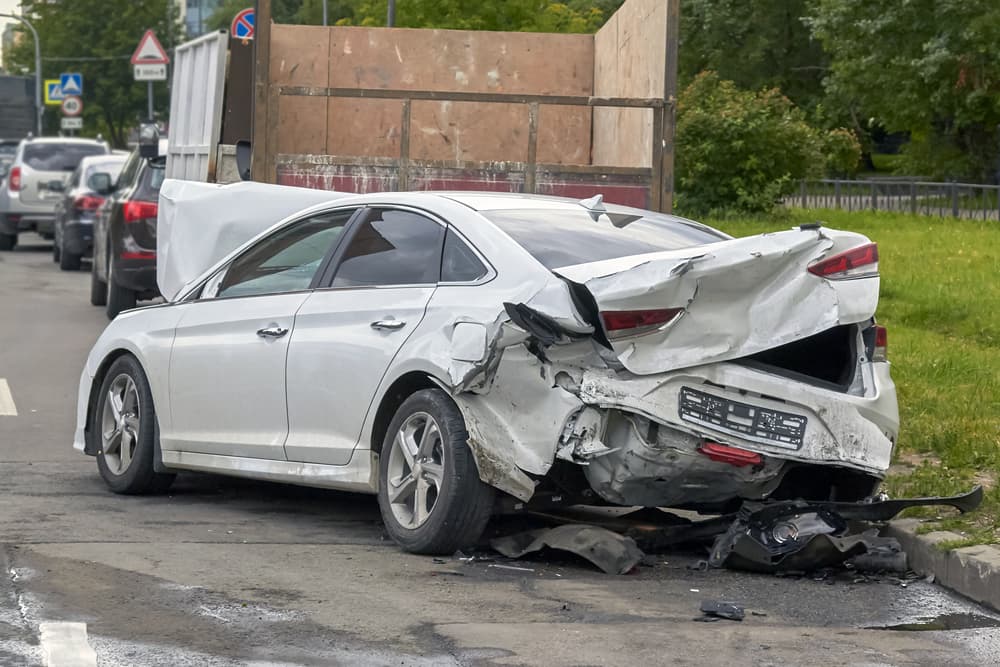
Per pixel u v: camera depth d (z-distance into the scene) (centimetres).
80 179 2909
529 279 738
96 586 678
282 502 927
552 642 607
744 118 3553
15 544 764
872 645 618
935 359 1432
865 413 750
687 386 715
